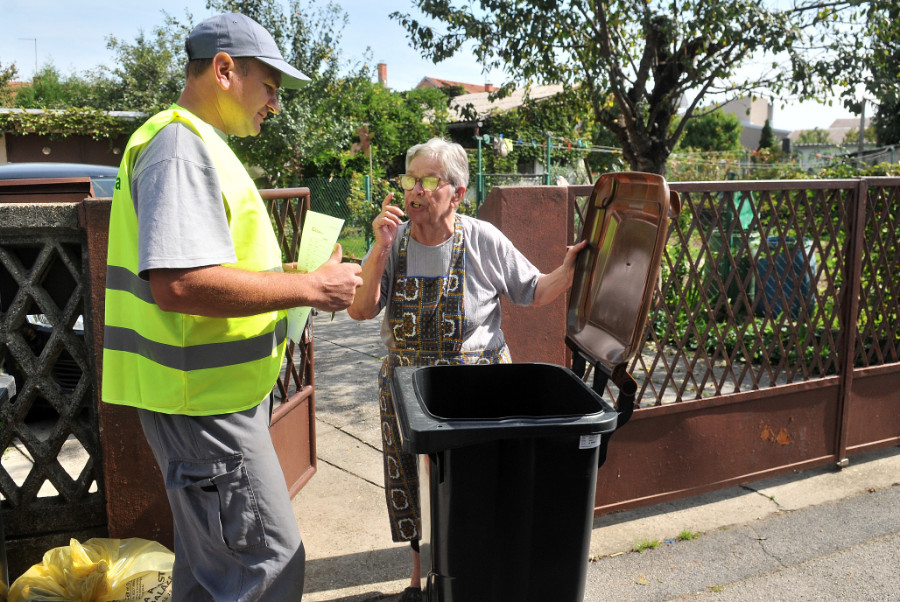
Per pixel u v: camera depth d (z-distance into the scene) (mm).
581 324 2346
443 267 2391
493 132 16484
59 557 2451
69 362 4195
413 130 23359
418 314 2400
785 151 37719
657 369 6055
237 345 1911
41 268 2604
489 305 2461
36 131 15836
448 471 1701
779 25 7383
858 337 4012
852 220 3766
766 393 3664
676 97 8609
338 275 1863
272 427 3275
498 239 2494
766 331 6457
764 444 3717
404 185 2316
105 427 2666
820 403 3855
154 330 1848
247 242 1901
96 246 2559
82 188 3268
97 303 2594
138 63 23328
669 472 3494
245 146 14258
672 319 3439
